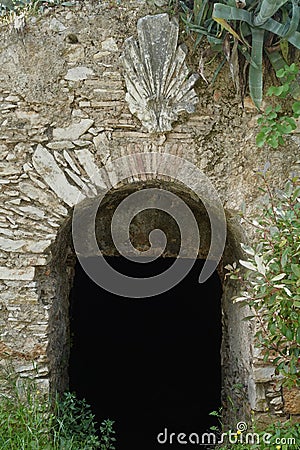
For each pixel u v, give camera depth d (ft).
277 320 11.02
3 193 13.80
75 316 20.71
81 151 13.65
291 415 13.88
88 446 14.12
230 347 16.14
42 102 13.61
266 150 13.76
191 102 13.50
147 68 13.32
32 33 13.58
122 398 23.79
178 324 23.84
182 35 13.51
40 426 13.46
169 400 23.63
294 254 10.83
